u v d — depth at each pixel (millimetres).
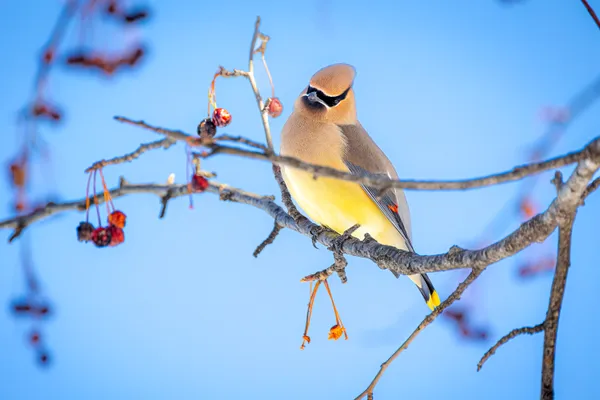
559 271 5504
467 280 6297
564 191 5289
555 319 5520
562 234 5473
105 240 7660
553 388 5531
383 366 6480
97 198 8500
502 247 5891
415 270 7129
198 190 7027
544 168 4871
